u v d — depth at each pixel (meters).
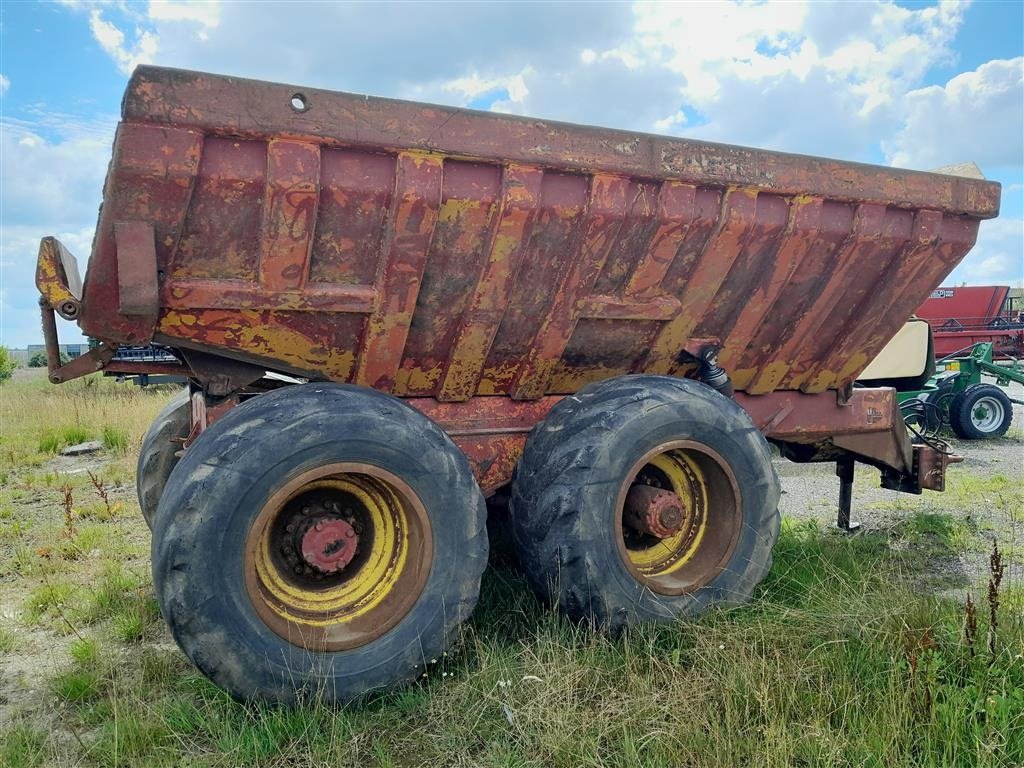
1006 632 3.24
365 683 2.96
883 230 4.36
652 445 3.54
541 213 3.43
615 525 3.43
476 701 2.92
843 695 2.82
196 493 2.72
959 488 7.36
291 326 3.29
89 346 3.47
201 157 2.82
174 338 3.16
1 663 3.60
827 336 4.78
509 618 3.67
